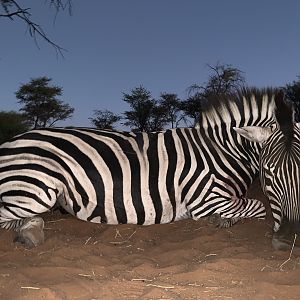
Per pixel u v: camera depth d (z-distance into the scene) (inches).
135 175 185.0
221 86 723.4
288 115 164.1
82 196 183.2
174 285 121.9
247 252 157.9
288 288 119.7
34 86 1019.9
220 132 195.0
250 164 193.9
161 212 188.2
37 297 110.7
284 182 156.4
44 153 179.0
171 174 187.6
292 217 154.9
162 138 193.9
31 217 177.9
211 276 130.3
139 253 161.3
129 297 114.7
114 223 188.9
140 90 1074.1
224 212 191.2
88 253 155.3
